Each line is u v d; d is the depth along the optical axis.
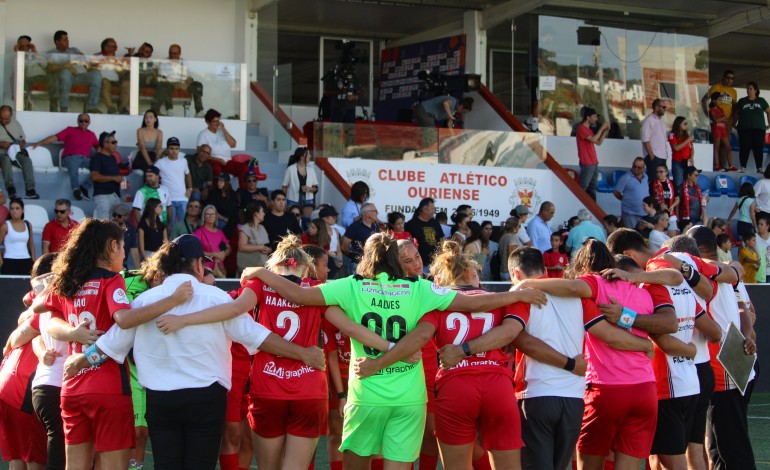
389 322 5.56
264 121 17.25
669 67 19.42
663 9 20.05
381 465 6.62
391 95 22.11
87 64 15.59
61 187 14.72
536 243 14.35
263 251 12.12
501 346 5.54
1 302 10.32
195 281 5.51
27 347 6.23
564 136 18.48
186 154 14.91
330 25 22.75
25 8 17.09
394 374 5.60
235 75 16.42
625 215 16.30
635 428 5.86
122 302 5.48
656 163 17.53
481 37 20.23
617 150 18.72
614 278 5.86
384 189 15.60
